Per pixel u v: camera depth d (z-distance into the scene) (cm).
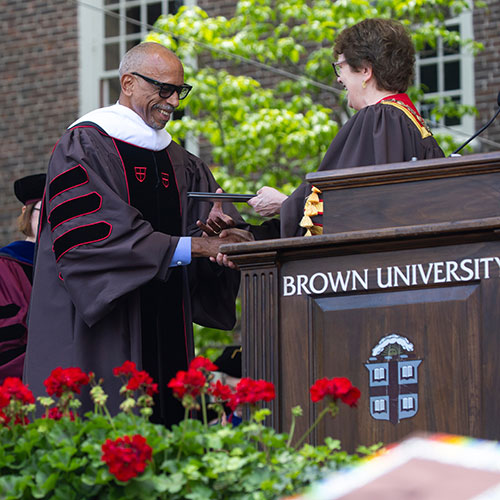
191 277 699
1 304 817
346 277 461
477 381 434
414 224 461
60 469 395
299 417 458
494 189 453
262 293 471
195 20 1596
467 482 212
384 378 448
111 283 608
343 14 1553
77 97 2003
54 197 638
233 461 387
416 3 1516
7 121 2030
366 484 215
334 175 473
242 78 1571
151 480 385
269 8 1606
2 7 2062
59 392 430
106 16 2008
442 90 1784
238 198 653
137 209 670
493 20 1784
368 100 608
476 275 441
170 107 690
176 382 409
